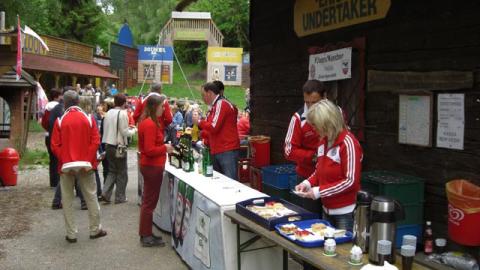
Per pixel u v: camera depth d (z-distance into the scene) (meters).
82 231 6.20
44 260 5.16
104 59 29.17
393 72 4.93
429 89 4.51
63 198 5.70
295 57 6.80
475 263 3.95
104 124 7.55
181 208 5.08
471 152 4.15
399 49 4.87
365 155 5.38
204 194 4.38
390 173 4.86
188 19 32.75
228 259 4.02
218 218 4.06
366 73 5.35
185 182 4.97
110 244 5.67
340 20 5.68
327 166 3.45
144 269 4.88
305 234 3.17
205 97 6.25
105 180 7.65
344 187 3.33
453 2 4.27
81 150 5.54
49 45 22.44
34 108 19.31
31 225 6.49
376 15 5.10
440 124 4.42
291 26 6.86
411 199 4.49
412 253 2.64
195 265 4.65
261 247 4.13
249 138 7.62
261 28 7.81
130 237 5.92
